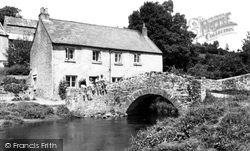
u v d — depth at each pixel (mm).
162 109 25188
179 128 10211
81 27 31172
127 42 33406
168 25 44375
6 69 34031
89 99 21828
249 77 19000
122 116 20562
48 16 29344
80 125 17500
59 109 21984
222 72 32094
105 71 30094
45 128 16359
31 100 25516
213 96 15836
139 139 10938
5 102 22688
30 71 31703
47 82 26938
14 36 45031
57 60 26484
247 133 8547
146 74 18828
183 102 16312
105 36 32094
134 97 19766
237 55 31188
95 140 13125
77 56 28000
